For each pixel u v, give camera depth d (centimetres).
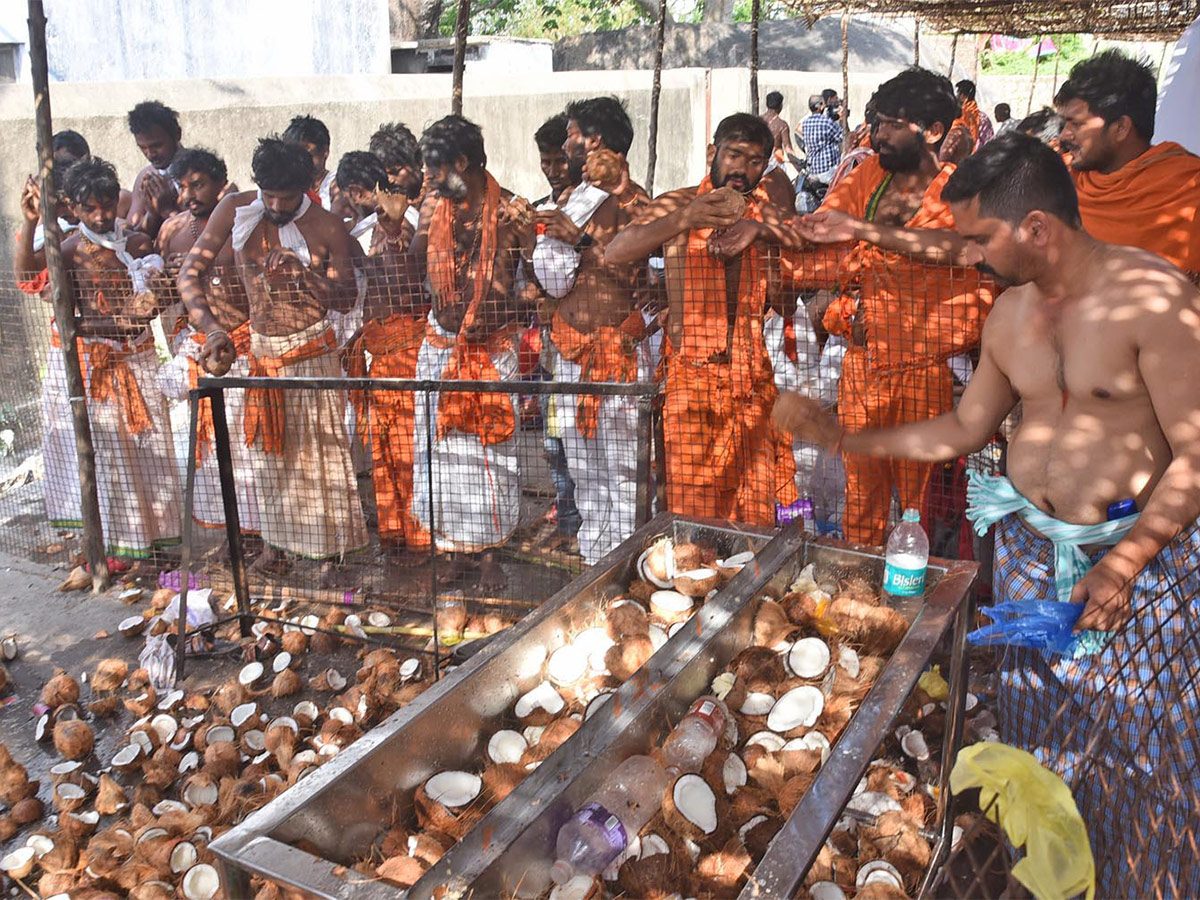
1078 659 254
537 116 1192
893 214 418
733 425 437
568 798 209
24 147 743
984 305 392
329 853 204
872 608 271
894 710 219
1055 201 243
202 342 530
